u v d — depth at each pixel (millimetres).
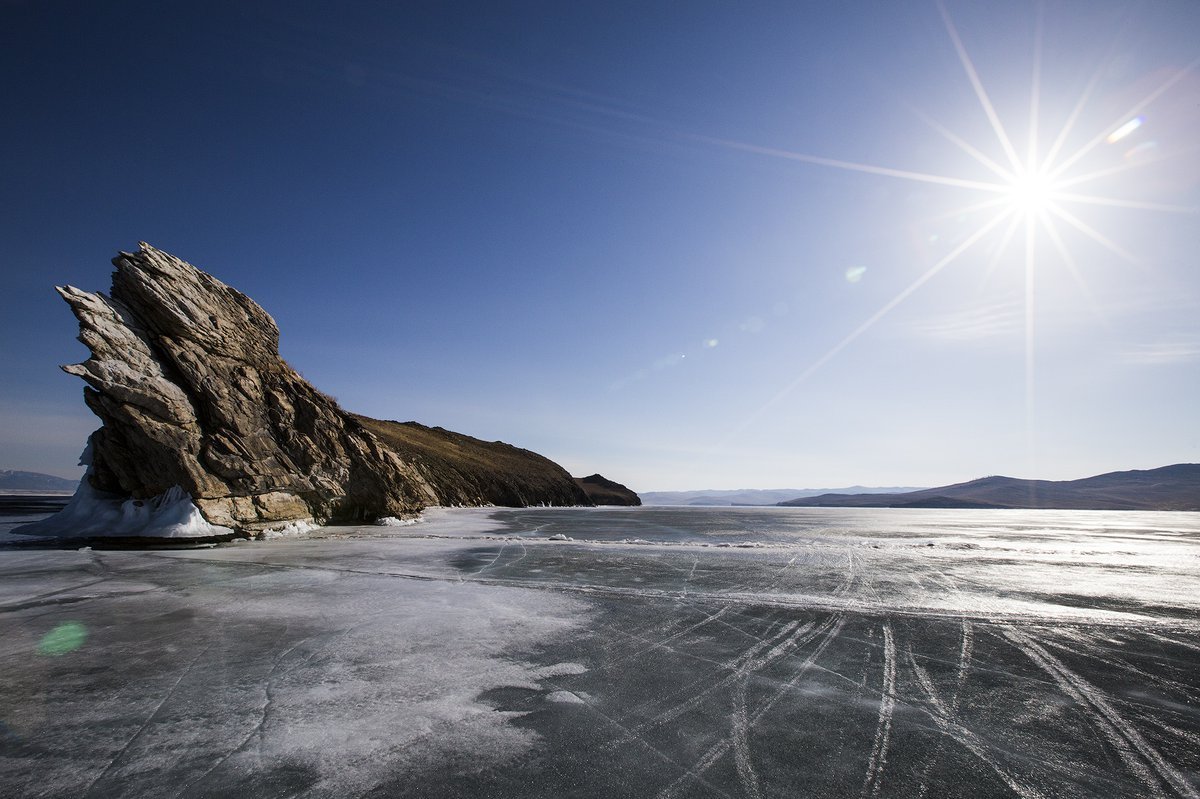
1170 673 6008
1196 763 4000
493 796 3373
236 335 25641
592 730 4383
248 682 5348
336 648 6496
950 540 23375
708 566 14125
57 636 6965
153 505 19578
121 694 5012
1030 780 3711
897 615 8711
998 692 5398
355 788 3441
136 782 3488
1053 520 56938
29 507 41562
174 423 19844
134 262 22047
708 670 5957
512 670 5824
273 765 3723
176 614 8188
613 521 37250
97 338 19016
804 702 5082
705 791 3486
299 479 24859
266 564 13461
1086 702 5164
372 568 12953
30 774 3574
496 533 24312
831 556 16609
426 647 6590
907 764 3912
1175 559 16625
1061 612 8984
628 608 9016
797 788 3541
